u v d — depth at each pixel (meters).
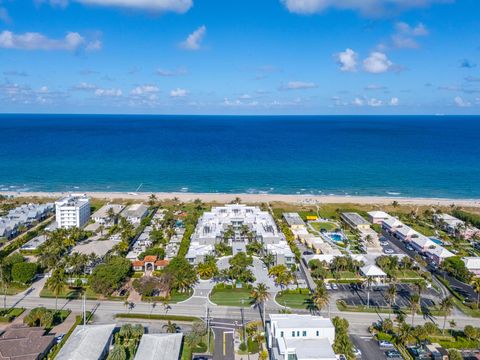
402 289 179.00
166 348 121.75
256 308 158.25
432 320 151.88
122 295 168.00
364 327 145.62
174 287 167.62
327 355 114.00
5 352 117.94
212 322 147.00
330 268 197.88
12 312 150.25
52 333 136.50
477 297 172.00
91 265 190.88
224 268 193.50
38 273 187.75
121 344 130.88
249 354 127.94
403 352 130.50
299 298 167.25
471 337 135.75
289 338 123.00
